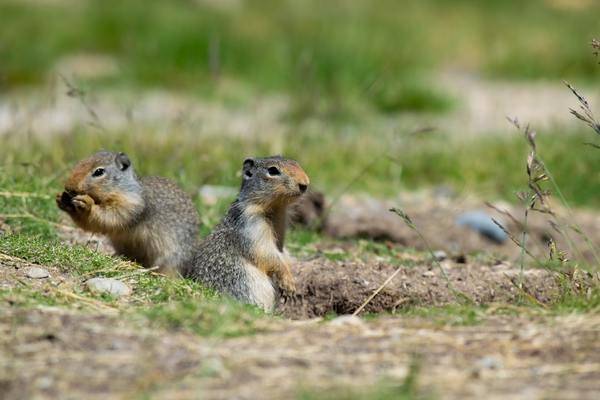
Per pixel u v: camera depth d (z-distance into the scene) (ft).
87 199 34.19
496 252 42.73
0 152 48.21
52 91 50.60
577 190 54.90
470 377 20.61
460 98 87.10
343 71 87.35
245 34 102.47
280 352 22.04
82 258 31.45
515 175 57.41
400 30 115.96
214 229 35.04
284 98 84.38
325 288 34.81
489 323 24.57
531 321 24.66
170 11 113.29
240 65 93.71
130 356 21.48
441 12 130.31
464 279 34.78
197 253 35.01
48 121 67.72
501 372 20.90
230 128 67.46
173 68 91.20
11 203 38.78
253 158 34.53
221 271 34.01
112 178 34.53
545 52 108.68
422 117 77.87
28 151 48.93
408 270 35.83
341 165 57.67
